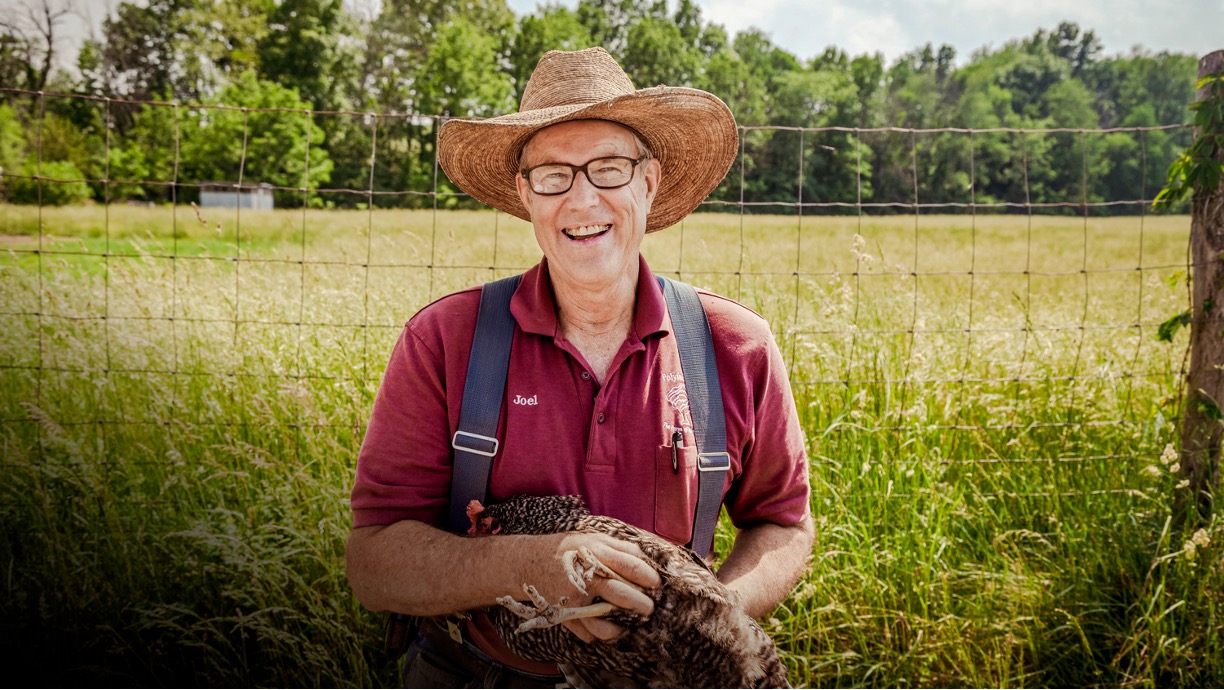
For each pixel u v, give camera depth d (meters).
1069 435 3.84
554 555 1.42
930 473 3.30
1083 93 75.62
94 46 47.53
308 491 3.11
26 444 3.46
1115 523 3.25
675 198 2.21
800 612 2.89
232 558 2.74
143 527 3.07
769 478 1.89
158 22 51.62
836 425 3.35
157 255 4.37
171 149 41.53
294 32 56.28
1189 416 3.31
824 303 4.05
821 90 72.56
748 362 1.82
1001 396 3.89
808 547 1.91
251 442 3.54
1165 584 3.00
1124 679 2.76
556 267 1.71
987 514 3.38
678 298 1.84
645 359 1.72
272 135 41.91
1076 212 58.19
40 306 3.83
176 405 3.63
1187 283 3.36
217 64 55.66
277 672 2.79
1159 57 77.38
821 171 54.34
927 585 2.94
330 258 7.00
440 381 1.72
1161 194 3.45
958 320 4.96
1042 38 88.50
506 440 1.68
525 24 65.75
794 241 18.66
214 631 2.74
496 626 1.64
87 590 2.92
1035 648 2.83
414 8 61.09
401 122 51.06
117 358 3.81
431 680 1.82
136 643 2.92
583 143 1.70
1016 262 20.39
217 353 4.05
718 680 1.45
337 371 3.81
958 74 79.94
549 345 1.72
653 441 1.69
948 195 58.94
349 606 2.89
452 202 34.50
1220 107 3.14
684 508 1.71
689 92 1.76
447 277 5.02
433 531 1.62
